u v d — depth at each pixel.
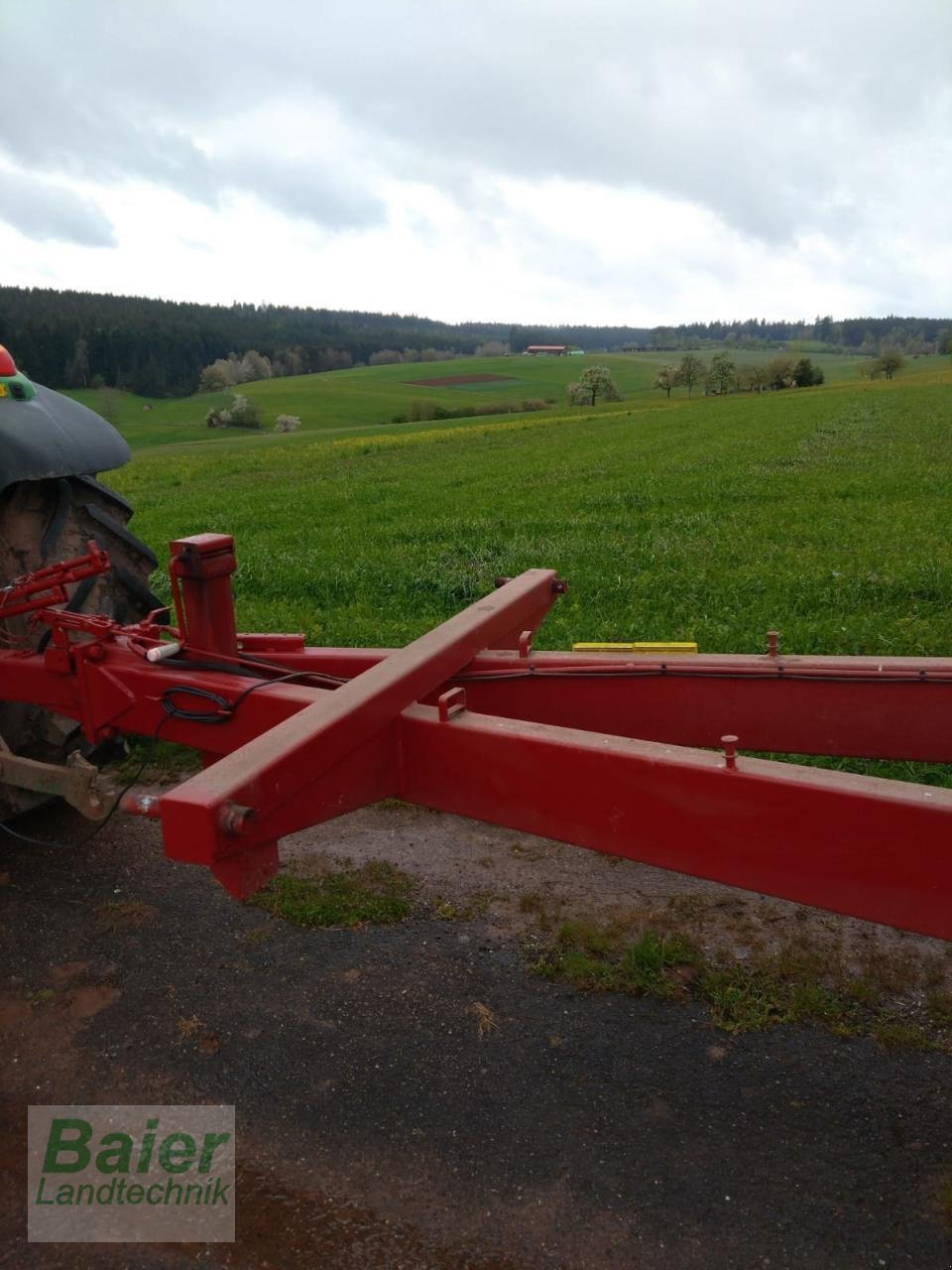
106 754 4.63
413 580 9.35
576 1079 2.87
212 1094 2.87
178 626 3.29
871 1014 3.07
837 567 9.31
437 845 4.20
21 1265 2.37
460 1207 2.46
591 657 3.16
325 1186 2.55
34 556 3.98
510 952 3.46
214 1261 2.35
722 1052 2.95
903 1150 2.58
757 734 3.04
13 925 3.74
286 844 4.23
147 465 33.78
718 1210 2.42
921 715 2.89
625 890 3.80
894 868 2.05
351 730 2.45
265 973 3.40
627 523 13.20
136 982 3.38
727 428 37.94
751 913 3.61
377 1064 2.96
